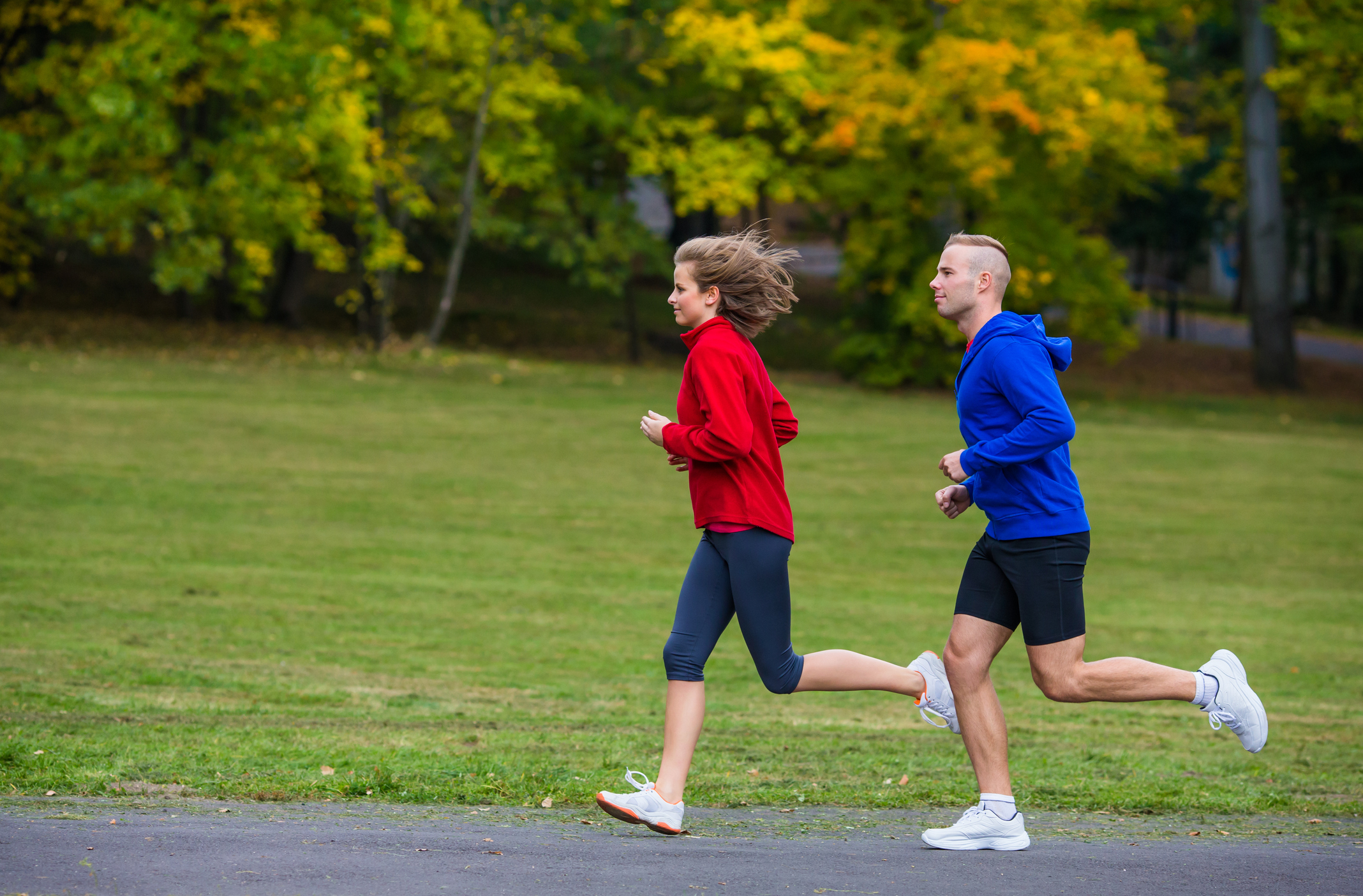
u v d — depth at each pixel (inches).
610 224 2837.1
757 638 362.0
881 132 2539.4
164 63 2234.3
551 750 504.1
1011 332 357.4
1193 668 812.6
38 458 1412.4
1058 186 2741.1
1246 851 350.9
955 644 364.8
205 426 1713.8
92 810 361.4
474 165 2603.3
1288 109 3193.9
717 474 358.3
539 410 2058.3
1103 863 329.4
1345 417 2682.1
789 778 476.1
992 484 357.4
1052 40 2492.6
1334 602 1087.0
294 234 2385.6
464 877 291.9
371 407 1980.8
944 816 418.6
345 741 501.4
